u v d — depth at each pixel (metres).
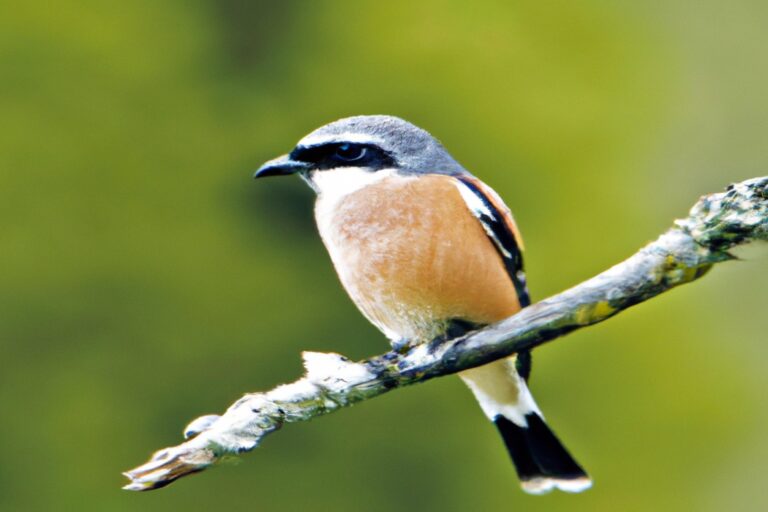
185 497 14.93
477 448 14.97
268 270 16.02
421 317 7.20
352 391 6.02
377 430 14.99
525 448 7.78
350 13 16.77
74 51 16.11
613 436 14.76
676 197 18.69
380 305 7.27
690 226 5.57
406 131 7.57
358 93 16.70
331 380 5.98
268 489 14.98
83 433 15.41
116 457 15.43
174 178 16.17
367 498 15.06
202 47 16.70
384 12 16.67
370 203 7.17
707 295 16.30
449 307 7.13
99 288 15.69
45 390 15.45
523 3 16.81
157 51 16.53
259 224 16.30
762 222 5.41
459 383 14.85
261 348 16.00
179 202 16.16
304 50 16.81
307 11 16.92
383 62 16.61
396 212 7.09
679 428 14.78
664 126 18.27
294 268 16.12
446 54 16.61
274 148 16.56
